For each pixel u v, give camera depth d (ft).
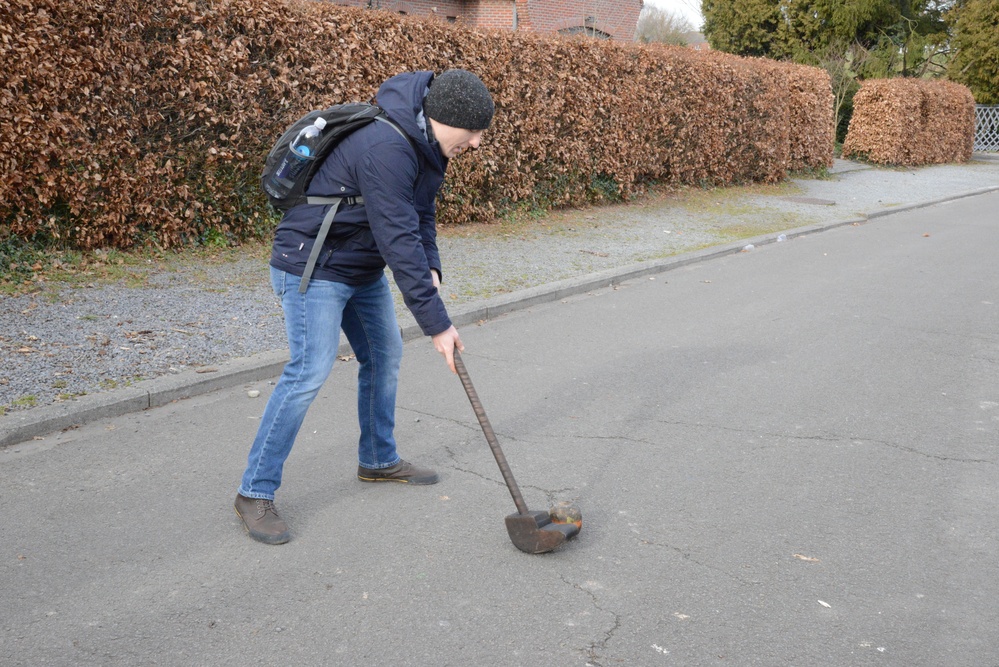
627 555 10.83
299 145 10.37
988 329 22.40
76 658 8.57
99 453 13.71
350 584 10.07
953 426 15.49
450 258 29.84
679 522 11.75
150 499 12.19
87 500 12.10
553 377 18.15
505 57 35.60
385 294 11.93
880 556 10.87
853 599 9.86
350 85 30.30
